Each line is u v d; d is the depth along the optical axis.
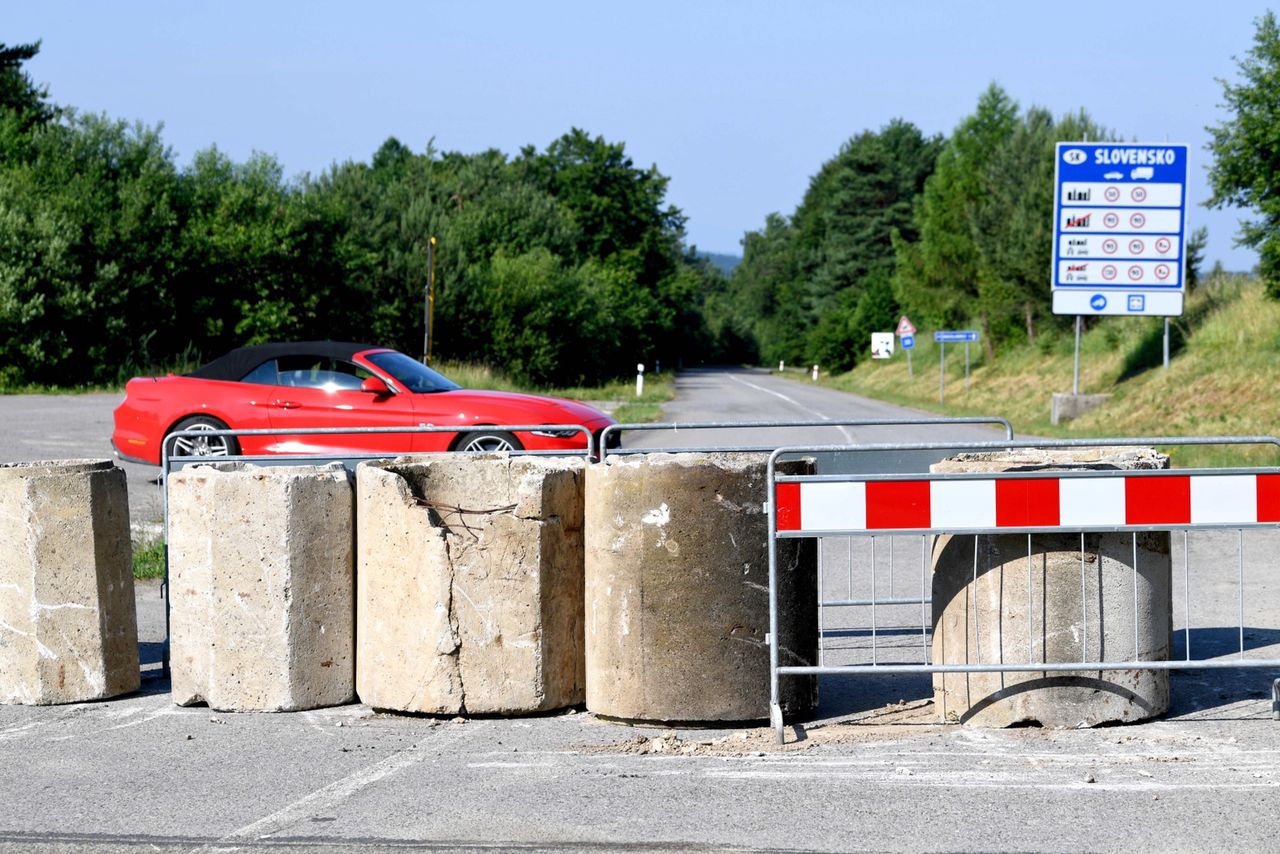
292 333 62.81
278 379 19.08
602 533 8.24
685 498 8.05
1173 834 5.99
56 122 62.22
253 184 63.09
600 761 7.38
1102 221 37.50
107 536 9.14
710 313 196.00
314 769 7.27
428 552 8.34
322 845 5.98
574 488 8.62
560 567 8.52
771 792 6.73
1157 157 37.06
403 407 18.52
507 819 6.33
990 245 58.09
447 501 8.79
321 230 63.94
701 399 57.22
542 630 8.41
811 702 8.41
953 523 7.92
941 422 11.23
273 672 8.60
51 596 8.95
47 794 6.84
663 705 8.08
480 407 18.36
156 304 58.28
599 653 8.27
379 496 8.53
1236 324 37.59
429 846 5.95
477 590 8.35
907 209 134.25
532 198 94.81
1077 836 5.99
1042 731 7.87
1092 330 52.47
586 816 6.37
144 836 6.14
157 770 7.29
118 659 9.18
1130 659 8.03
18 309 51.94
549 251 86.06
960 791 6.70
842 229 136.50
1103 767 7.08
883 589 13.01
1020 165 57.31
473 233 87.62
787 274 178.88
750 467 8.15
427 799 6.67
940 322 74.38
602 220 121.00
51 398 44.94
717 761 7.36
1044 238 53.66
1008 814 6.31
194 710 8.78
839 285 134.88
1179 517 7.91
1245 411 31.55
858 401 55.72
